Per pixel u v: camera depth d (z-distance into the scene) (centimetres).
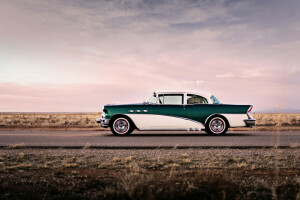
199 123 1038
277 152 620
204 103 1049
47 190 326
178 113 1035
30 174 410
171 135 1070
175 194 299
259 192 316
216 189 310
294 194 309
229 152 630
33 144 789
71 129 1519
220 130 1046
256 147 718
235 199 289
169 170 439
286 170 438
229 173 407
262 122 2350
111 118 1052
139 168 458
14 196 302
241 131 1282
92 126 1858
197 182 336
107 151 655
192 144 775
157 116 1037
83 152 641
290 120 2631
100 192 317
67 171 434
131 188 308
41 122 2511
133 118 1041
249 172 422
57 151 661
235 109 1044
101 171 436
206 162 507
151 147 726
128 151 654
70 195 307
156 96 1052
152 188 324
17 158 559
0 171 432
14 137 994
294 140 858
